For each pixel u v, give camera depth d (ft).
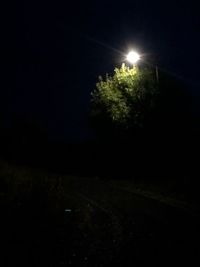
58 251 38.78
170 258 34.45
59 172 167.22
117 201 77.77
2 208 57.98
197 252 36.14
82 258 36.24
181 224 51.13
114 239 44.29
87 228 51.44
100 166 165.48
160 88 119.14
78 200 79.00
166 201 76.28
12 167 118.42
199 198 76.02
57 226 51.55
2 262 33.76
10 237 42.78
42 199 66.54
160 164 122.83
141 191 95.45
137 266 32.55
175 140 119.14
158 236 44.39
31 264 33.76
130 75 124.06
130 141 133.69
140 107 119.65
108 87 130.41
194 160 111.86
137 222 54.13
